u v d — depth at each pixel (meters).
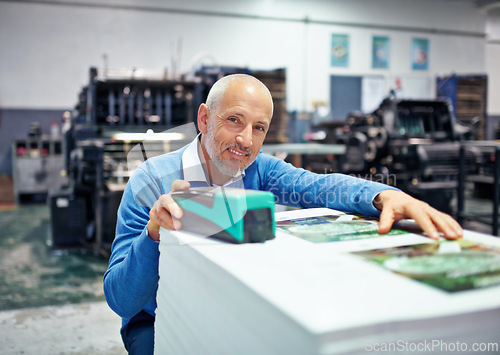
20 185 6.88
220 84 1.00
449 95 8.37
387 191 0.91
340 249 0.65
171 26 8.03
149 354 1.00
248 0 8.39
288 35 8.67
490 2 9.46
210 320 0.61
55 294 2.86
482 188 6.60
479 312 0.45
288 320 0.43
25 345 2.13
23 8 7.32
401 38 9.41
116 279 0.93
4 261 3.63
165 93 4.01
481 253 0.62
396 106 4.67
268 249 0.65
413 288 0.49
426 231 0.75
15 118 7.44
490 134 10.36
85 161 3.66
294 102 8.84
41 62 7.48
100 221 3.79
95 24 7.65
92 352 2.07
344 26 8.99
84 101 4.59
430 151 4.35
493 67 10.28
